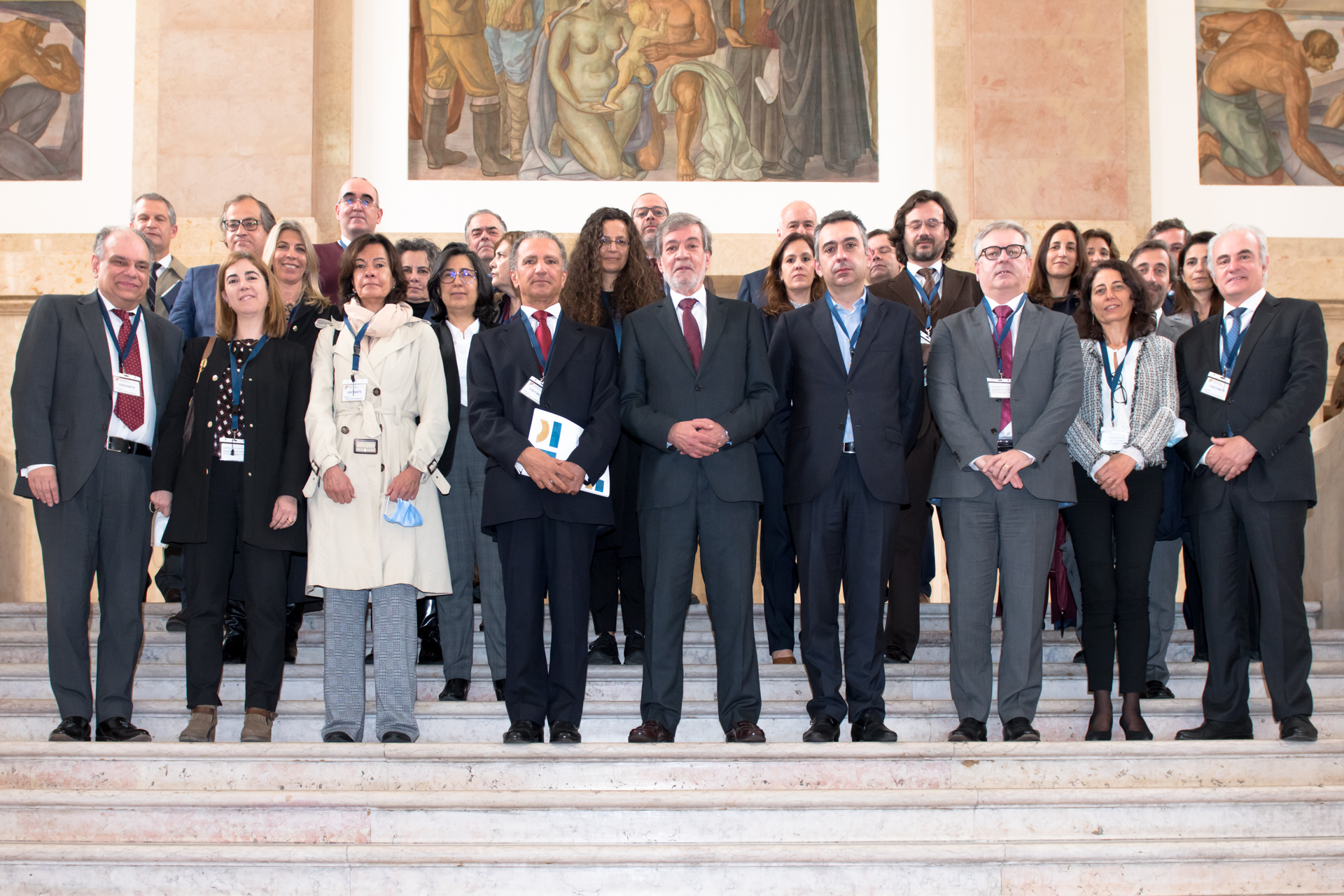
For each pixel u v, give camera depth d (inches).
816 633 168.9
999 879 145.6
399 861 143.1
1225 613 174.4
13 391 172.9
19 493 172.9
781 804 151.6
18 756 158.6
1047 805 153.8
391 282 193.6
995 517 173.6
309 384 176.7
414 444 171.9
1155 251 237.3
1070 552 205.5
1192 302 232.5
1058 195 348.5
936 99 357.7
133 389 177.3
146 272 182.1
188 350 179.0
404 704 168.1
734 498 165.9
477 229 256.4
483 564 187.8
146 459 178.1
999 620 225.9
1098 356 184.2
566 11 358.3
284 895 143.3
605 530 173.5
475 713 175.9
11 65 353.4
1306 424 173.0
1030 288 217.9
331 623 168.1
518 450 163.8
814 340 176.1
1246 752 163.8
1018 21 354.9
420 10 357.7
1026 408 173.6
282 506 169.0
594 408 171.3
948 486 175.3
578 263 194.9
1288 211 357.1
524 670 164.7
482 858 143.4
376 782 157.8
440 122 354.9
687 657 206.8
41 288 337.1
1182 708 182.4
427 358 178.5
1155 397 180.1
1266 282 348.8
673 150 355.9
